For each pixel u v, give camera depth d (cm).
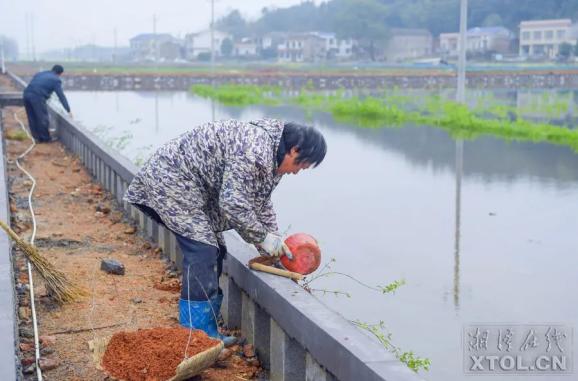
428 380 507
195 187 409
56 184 973
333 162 1528
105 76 5162
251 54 12681
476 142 1905
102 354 386
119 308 494
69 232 709
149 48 15062
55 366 401
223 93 3772
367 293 690
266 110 3006
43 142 1362
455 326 610
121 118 2547
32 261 489
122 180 807
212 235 419
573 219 1000
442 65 8775
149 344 389
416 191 1203
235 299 473
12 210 798
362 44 11150
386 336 584
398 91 4619
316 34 11581
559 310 648
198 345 386
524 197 1156
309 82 5059
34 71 5934
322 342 341
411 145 1839
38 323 463
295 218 1002
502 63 8850
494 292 695
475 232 925
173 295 525
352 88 5300
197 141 404
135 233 714
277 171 400
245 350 439
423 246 857
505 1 10325
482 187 1245
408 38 10906
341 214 1025
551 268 771
